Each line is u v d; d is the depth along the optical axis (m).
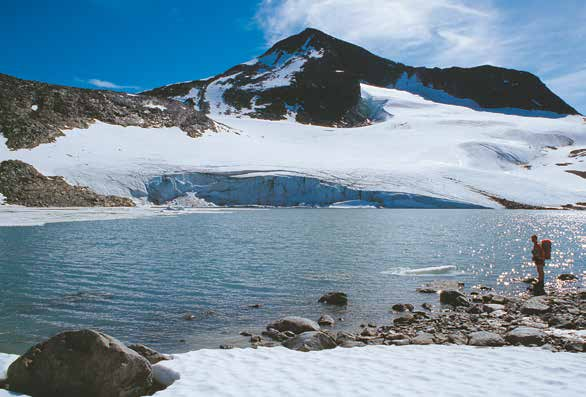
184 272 18.45
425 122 145.50
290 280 17.23
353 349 8.88
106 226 36.62
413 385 6.65
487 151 108.19
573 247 27.66
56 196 58.84
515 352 8.45
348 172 81.38
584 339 9.17
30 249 23.81
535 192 79.81
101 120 90.31
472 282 17.56
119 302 13.67
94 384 6.67
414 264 21.03
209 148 90.25
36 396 6.68
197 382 6.81
